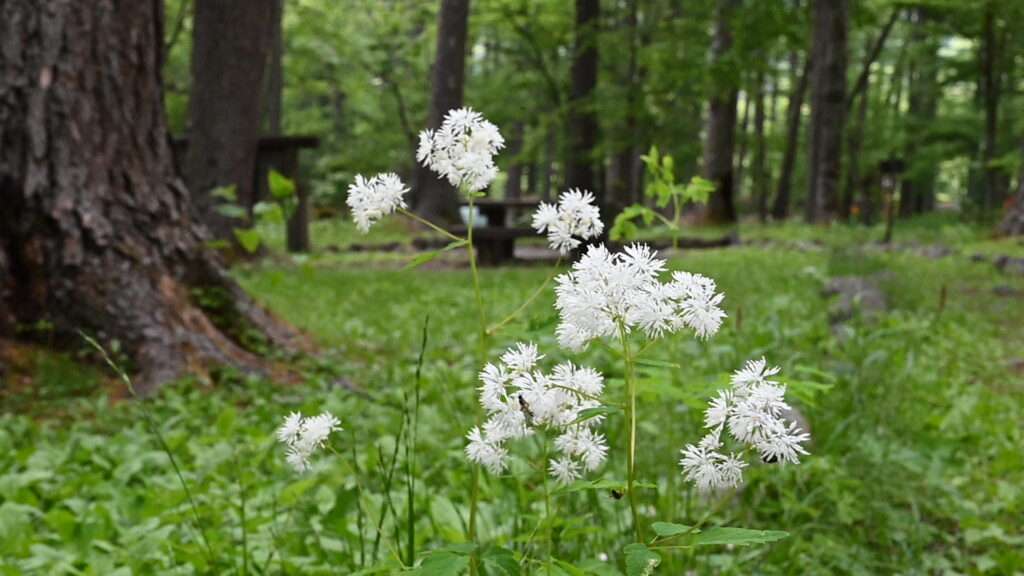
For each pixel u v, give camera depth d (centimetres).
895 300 1094
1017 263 1583
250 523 372
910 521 411
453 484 440
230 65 1568
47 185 675
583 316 169
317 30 3344
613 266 168
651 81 2322
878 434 474
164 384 654
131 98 709
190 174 1575
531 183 5328
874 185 4941
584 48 2075
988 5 2862
